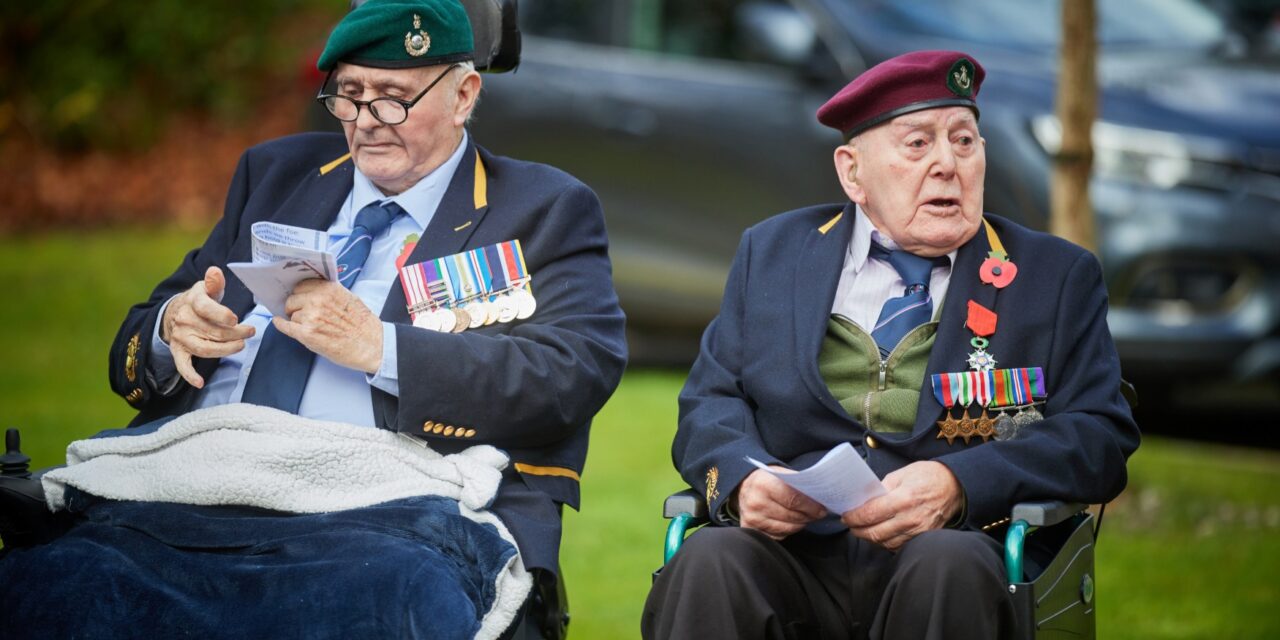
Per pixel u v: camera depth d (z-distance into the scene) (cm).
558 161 1877
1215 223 1534
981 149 862
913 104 847
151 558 779
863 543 831
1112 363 848
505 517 827
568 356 852
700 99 1820
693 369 896
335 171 930
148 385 880
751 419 862
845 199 1736
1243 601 1194
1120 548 1327
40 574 773
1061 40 1373
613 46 1889
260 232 826
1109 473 815
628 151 1847
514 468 851
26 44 3197
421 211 898
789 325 866
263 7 3334
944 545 743
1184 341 1531
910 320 860
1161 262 1541
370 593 744
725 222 1803
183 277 928
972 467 789
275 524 787
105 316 2172
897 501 780
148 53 3225
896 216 854
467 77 902
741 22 1823
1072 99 1366
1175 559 1297
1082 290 853
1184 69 1684
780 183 1770
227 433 812
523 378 834
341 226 919
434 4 879
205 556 779
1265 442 1712
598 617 1165
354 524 785
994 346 841
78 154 3197
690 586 765
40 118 3167
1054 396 841
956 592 734
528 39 1931
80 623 757
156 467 818
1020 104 1612
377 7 868
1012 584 743
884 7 1761
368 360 817
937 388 834
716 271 1817
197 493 802
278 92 3350
